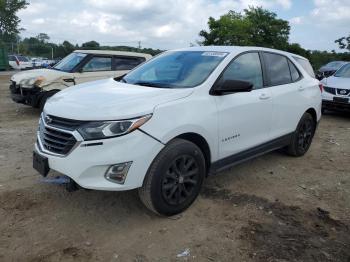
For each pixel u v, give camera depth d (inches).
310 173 223.0
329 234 151.8
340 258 135.8
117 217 159.2
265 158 246.7
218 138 171.3
